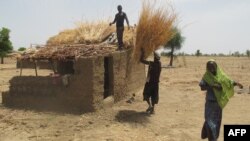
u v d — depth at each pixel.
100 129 10.86
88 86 12.55
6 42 56.84
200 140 10.21
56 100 13.06
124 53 15.33
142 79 18.69
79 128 10.92
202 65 55.06
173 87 21.84
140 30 14.88
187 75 33.03
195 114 13.58
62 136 10.20
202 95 18.39
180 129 11.30
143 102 15.16
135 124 11.54
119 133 10.49
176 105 15.31
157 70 12.86
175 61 70.75
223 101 8.79
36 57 13.48
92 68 12.47
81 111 12.68
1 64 55.12
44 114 12.51
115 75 14.45
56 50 13.68
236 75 32.31
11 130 10.80
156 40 14.82
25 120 11.80
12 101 13.80
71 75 12.78
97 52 13.09
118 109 13.48
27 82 13.52
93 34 16.12
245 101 16.72
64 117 12.06
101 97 13.10
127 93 15.91
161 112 13.63
